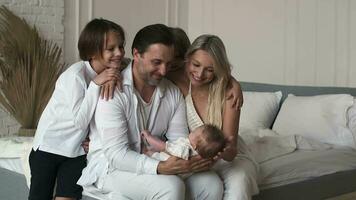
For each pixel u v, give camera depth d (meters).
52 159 2.36
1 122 4.43
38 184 2.35
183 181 2.12
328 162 3.05
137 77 2.23
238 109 2.32
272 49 4.65
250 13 4.82
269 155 2.92
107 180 2.21
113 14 5.01
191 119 2.40
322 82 4.30
